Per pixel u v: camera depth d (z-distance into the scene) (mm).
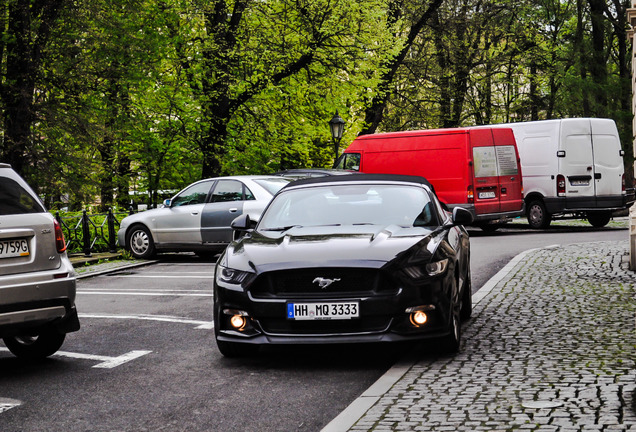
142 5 23359
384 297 7035
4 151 20484
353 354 7824
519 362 6918
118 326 9820
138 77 23703
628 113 36469
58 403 6316
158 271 16172
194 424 5652
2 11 20609
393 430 5109
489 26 39312
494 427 5062
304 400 6199
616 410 5281
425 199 8539
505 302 10250
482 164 22484
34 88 21203
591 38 39500
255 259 7395
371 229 7852
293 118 29078
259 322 7188
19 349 7996
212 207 17469
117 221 19875
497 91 42438
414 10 35156
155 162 27438
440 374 6625
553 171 24250
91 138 21734
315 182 8969
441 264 7340
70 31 21906
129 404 6223
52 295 7363
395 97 37000
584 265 13555
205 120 26938
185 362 7672
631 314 9008
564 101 39031
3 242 7168
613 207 24219
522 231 24359
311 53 26109
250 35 26578
